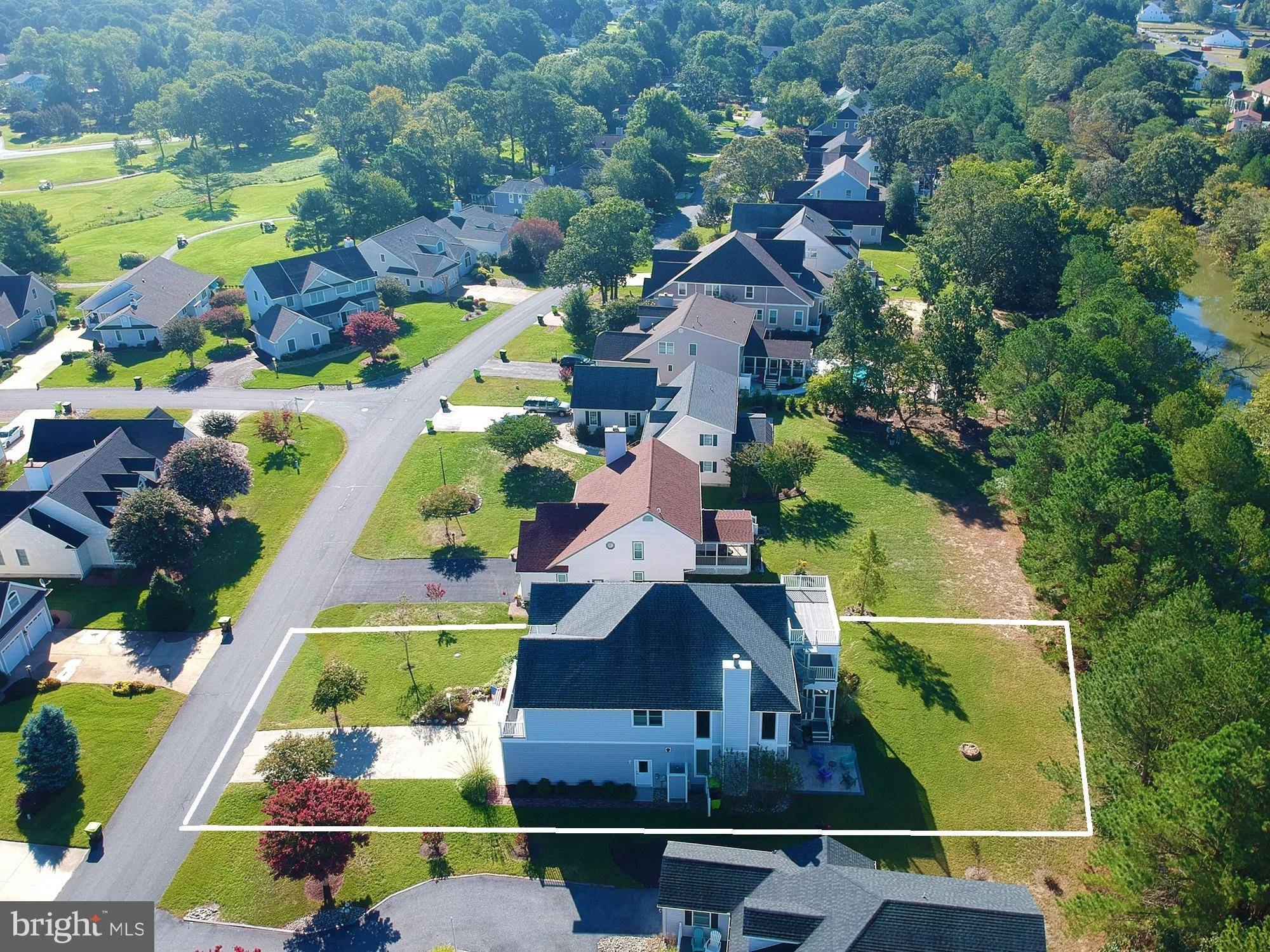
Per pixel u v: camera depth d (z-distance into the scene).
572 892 40.03
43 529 61.41
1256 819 30.52
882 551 58.75
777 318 99.75
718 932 37.12
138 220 150.38
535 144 173.38
